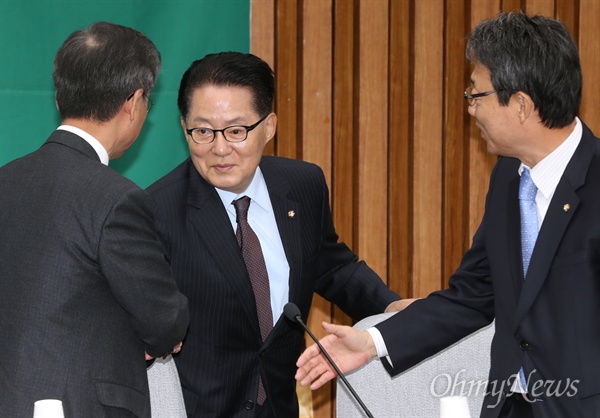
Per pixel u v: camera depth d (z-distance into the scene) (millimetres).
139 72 4027
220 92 4207
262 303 4512
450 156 6965
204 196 4465
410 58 6875
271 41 6426
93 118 3988
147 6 6043
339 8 6660
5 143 5758
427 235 6969
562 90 3652
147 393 3984
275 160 4852
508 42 3670
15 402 3635
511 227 4020
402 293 7004
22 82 5762
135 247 3758
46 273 3709
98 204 3736
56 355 3676
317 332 6863
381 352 4359
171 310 3895
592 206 3727
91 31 4043
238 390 4488
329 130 6660
